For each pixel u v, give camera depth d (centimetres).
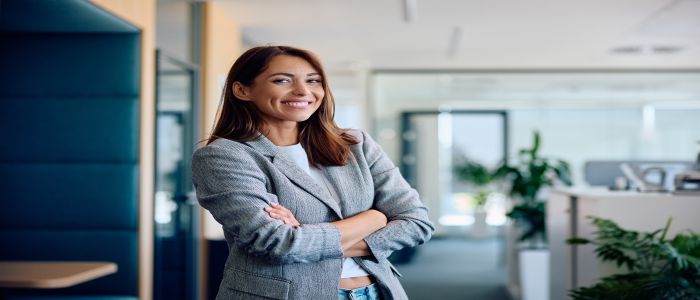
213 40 621
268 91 166
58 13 403
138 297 458
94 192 456
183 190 571
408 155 1109
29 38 458
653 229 383
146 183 461
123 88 455
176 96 550
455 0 616
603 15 679
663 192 436
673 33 772
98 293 458
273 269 159
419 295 673
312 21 706
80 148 456
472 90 1088
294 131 175
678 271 301
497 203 1123
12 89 459
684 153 1052
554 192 503
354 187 172
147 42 459
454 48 883
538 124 1077
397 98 1098
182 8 567
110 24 431
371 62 1006
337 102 1075
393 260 901
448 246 1062
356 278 167
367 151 182
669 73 1051
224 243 596
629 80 1058
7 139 459
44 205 458
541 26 736
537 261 622
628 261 335
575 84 1067
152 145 473
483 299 655
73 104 456
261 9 648
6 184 459
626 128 1061
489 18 695
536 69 1063
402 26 737
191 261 581
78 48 456
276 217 159
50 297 458
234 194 161
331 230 161
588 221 404
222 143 167
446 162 1113
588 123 1066
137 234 457
